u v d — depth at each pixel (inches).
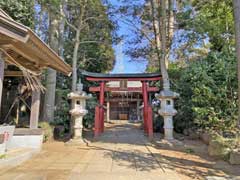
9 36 158.7
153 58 535.8
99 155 240.8
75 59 397.4
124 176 165.9
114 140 347.9
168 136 315.3
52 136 348.8
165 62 356.8
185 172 177.5
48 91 385.4
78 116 323.0
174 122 404.2
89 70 573.3
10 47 185.8
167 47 398.9
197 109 295.4
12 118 361.1
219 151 226.7
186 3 363.9
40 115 411.5
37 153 248.5
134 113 907.4
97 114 385.4
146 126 414.3
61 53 419.2
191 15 366.9
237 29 152.6
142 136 390.3
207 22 339.3
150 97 509.0
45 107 382.6
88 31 449.1
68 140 337.4
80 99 329.7
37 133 259.6
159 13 368.2
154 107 457.4
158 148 280.1
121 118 896.9
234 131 278.2
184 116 374.0
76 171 179.0
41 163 205.6
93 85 514.9
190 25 346.6
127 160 217.9
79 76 496.7
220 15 350.6
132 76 423.8
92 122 484.4
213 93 301.1
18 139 255.3
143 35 453.7
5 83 351.3
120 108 915.4
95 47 532.7
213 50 395.9
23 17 319.0
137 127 585.3
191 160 217.9
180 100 380.5
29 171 178.5
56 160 217.5
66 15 414.6
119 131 478.3
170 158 226.5
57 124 397.4
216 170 182.5
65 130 406.6
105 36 449.1
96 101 503.5
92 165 198.4
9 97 361.7
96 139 356.5
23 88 339.9
